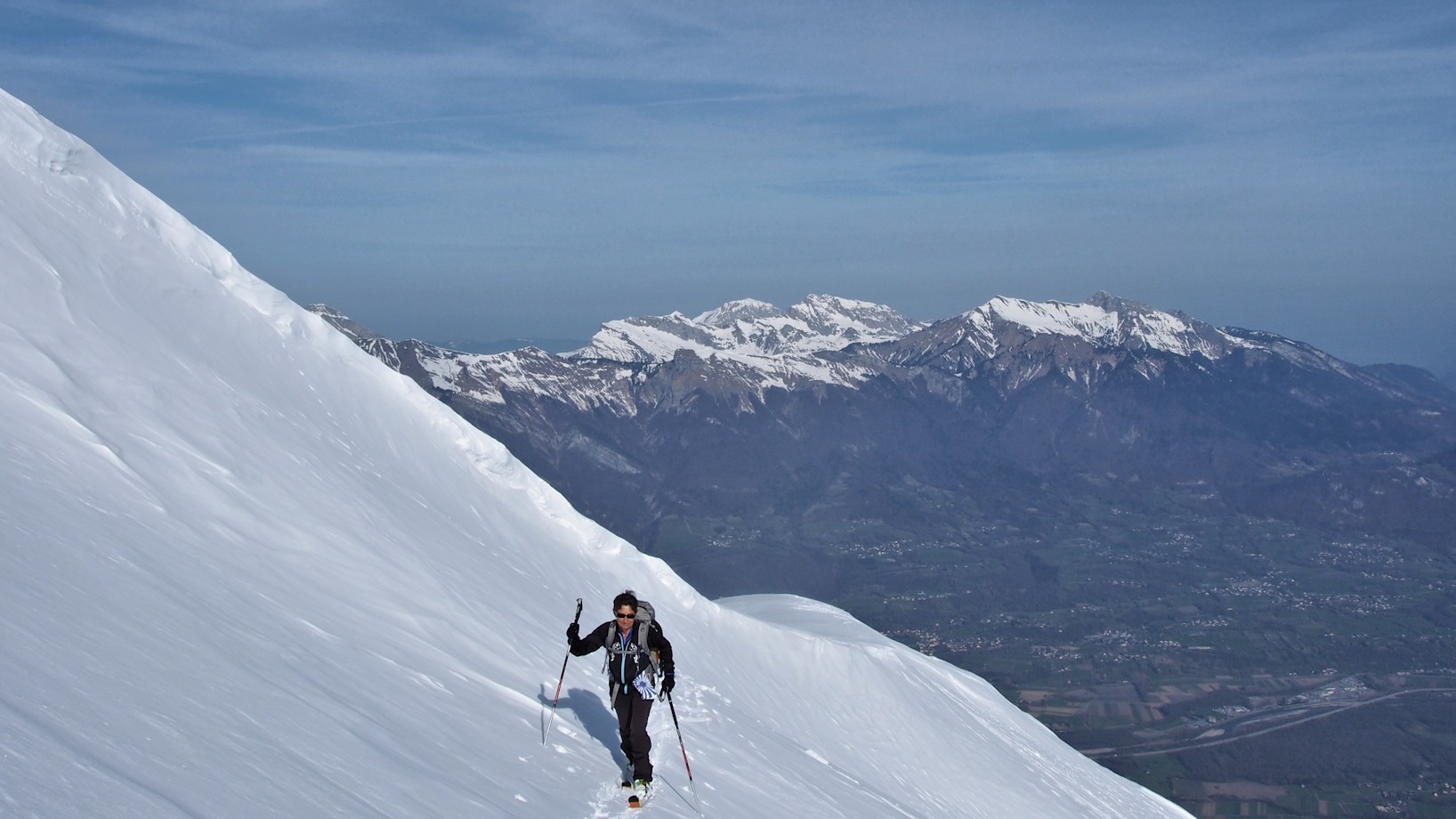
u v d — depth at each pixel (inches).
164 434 526.3
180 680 292.2
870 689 1229.7
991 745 1347.2
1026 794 1214.3
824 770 794.8
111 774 219.0
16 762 200.4
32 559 316.8
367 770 305.0
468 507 903.1
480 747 393.1
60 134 757.9
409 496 789.2
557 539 1022.4
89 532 370.3
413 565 594.6
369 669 409.7
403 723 370.0
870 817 680.4
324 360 917.8
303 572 488.7
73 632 281.6
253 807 242.5
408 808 294.5
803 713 1069.8
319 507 578.9
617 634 431.5
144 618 322.7
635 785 411.8
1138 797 1492.4
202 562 417.4
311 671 366.9
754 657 1113.4
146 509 436.8
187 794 230.7
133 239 784.3
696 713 718.5
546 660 590.6
